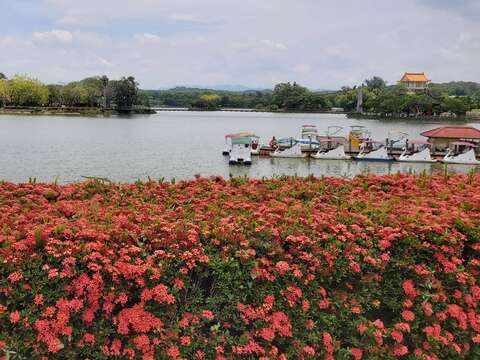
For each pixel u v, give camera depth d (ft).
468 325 15.33
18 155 144.66
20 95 473.26
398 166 152.46
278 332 13.52
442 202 19.25
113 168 126.21
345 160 161.48
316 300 14.07
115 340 12.44
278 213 16.85
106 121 365.61
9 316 12.00
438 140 173.17
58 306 12.00
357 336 14.51
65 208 17.17
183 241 13.55
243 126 364.17
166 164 137.90
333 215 16.61
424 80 629.10
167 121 416.05
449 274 15.11
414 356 14.64
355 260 14.52
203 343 13.04
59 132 239.09
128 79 541.34
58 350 12.05
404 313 14.49
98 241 13.09
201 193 21.38
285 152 163.73
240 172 131.95
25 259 12.31
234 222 15.20
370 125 386.52
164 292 12.51
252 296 13.64
